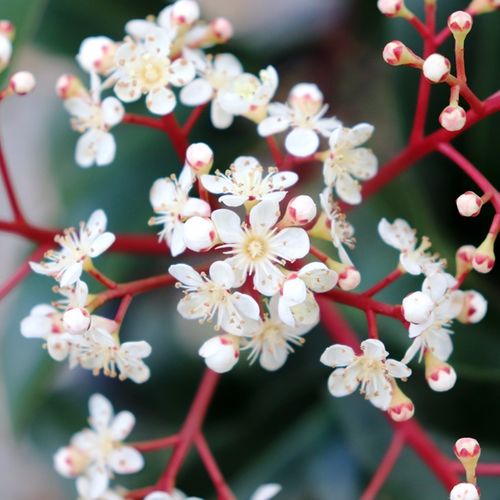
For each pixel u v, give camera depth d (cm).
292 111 25
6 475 36
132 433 30
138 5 29
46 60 33
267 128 24
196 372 30
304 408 29
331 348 24
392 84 28
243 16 32
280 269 23
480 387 27
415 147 25
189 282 23
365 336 27
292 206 23
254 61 29
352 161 25
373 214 27
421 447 25
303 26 30
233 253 23
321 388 29
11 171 35
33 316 24
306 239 23
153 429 30
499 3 25
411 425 25
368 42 30
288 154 25
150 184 29
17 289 29
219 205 24
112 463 26
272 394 30
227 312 23
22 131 35
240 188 23
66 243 24
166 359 30
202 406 25
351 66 30
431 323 24
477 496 23
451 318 24
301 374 29
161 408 30
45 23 29
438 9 27
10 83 25
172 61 25
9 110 35
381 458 28
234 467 29
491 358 26
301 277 23
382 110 30
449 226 28
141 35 26
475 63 27
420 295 23
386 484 28
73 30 29
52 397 30
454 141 27
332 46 30
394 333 26
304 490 29
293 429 29
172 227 24
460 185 28
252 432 29
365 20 30
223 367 23
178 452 25
